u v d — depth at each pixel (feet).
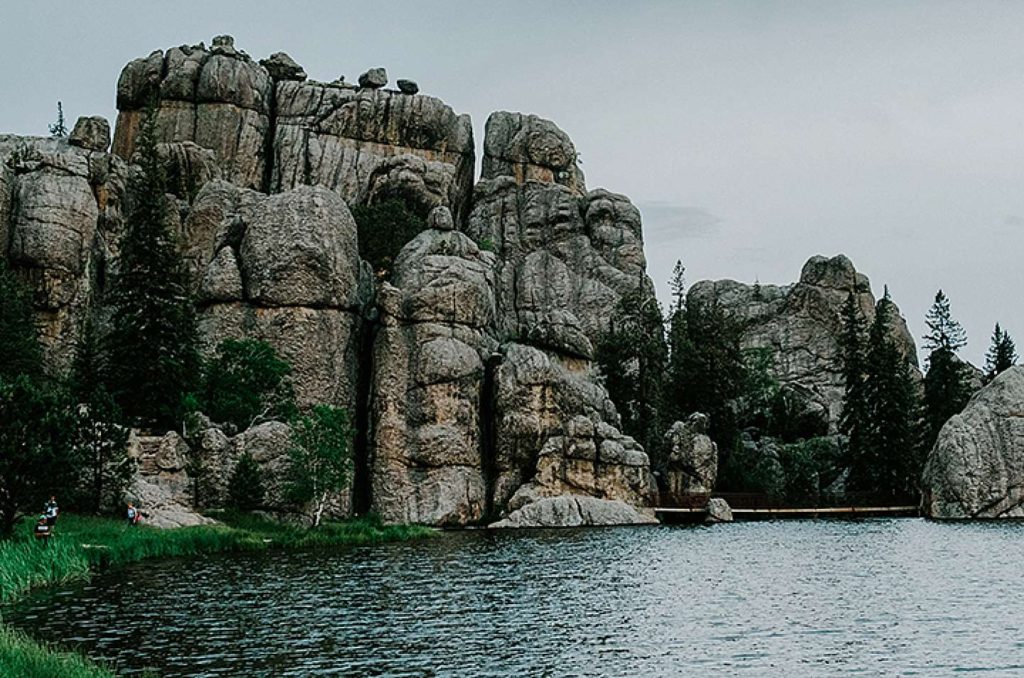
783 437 433.07
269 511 265.13
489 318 342.44
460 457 309.22
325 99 449.48
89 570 174.60
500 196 462.19
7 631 103.81
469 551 224.12
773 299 491.31
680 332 423.23
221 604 143.84
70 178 319.47
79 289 313.53
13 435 183.11
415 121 455.22
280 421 285.02
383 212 396.16
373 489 306.55
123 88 433.48
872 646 120.26
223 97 429.79
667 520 331.57
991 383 356.18
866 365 393.09
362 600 150.30
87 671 93.35
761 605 149.18
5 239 306.14
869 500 371.76
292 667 107.96
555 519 303.48
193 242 360.28
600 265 449.48
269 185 437.17
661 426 379.96
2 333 268.21
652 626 132.26
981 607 145.69
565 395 324.80
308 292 313.94
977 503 335.88
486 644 120.67
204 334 314.96
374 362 319.06
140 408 279.28
